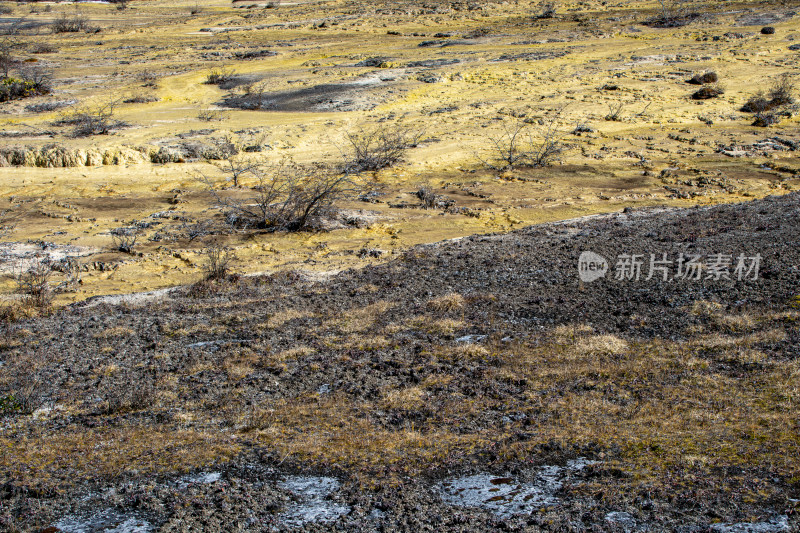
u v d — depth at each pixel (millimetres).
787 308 8680
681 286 10242
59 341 10672
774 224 13828
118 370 9266
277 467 6098
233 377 8656
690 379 7023
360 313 10938
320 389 8094
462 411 7000
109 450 6723
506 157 25906
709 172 23547
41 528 5379
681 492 4957
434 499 5355
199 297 13031
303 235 18453
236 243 17844
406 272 13523
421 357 8758
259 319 11156
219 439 6789
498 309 10375
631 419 6305
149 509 5520
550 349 8477
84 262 16250
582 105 31844
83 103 32938
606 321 9305
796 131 27734
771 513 4582
